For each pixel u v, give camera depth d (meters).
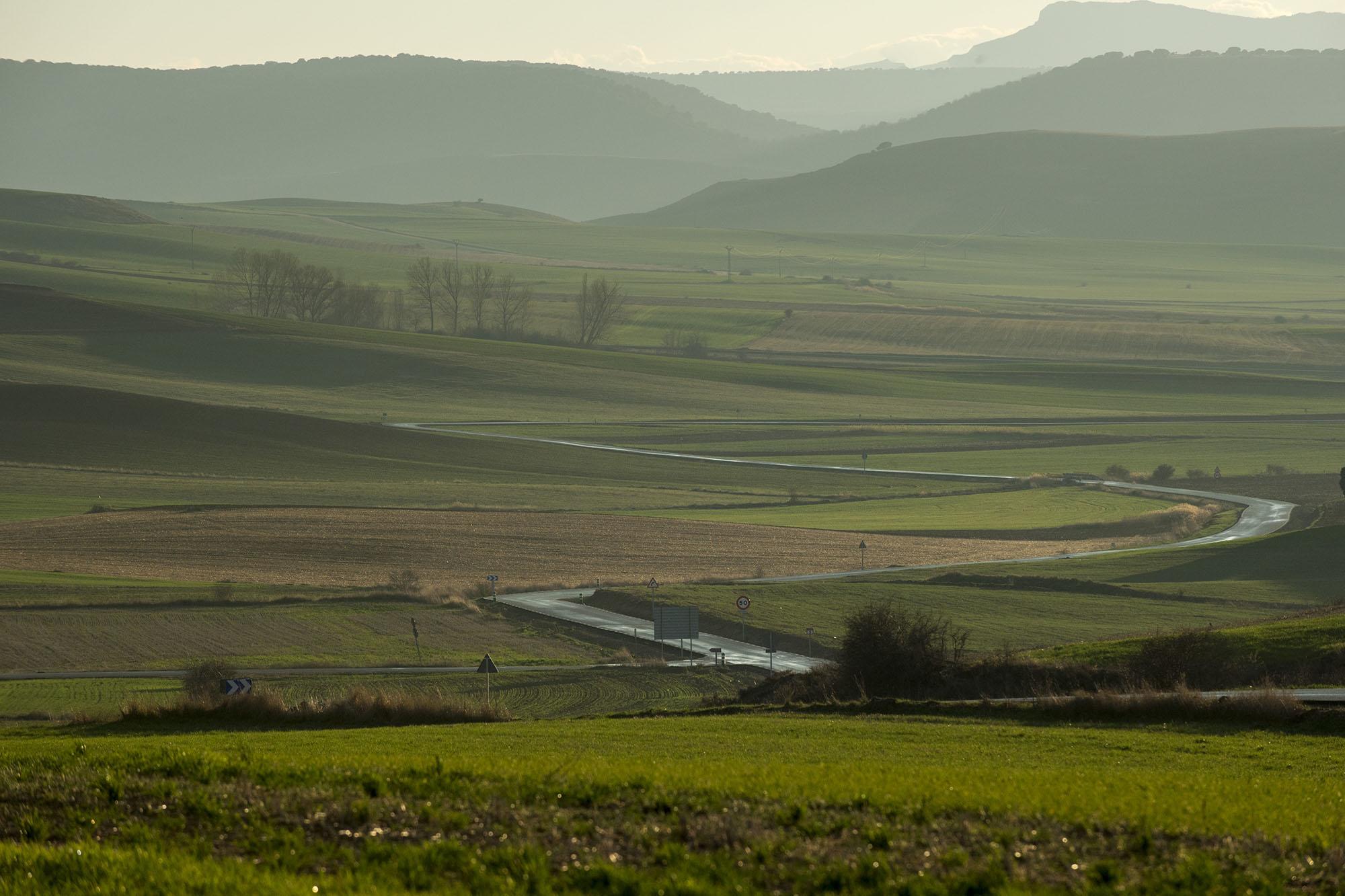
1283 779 36.91
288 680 100.12
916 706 60.72
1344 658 65.69
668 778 30.12
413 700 65.50
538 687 99.06
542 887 21.11
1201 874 22.22
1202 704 54.09
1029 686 67.25
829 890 21.50
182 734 55.22
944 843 24.22
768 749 45.94
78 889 20.61
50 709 87.06
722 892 20.83
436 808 26.70
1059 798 28.69
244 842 24.38
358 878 21.36
